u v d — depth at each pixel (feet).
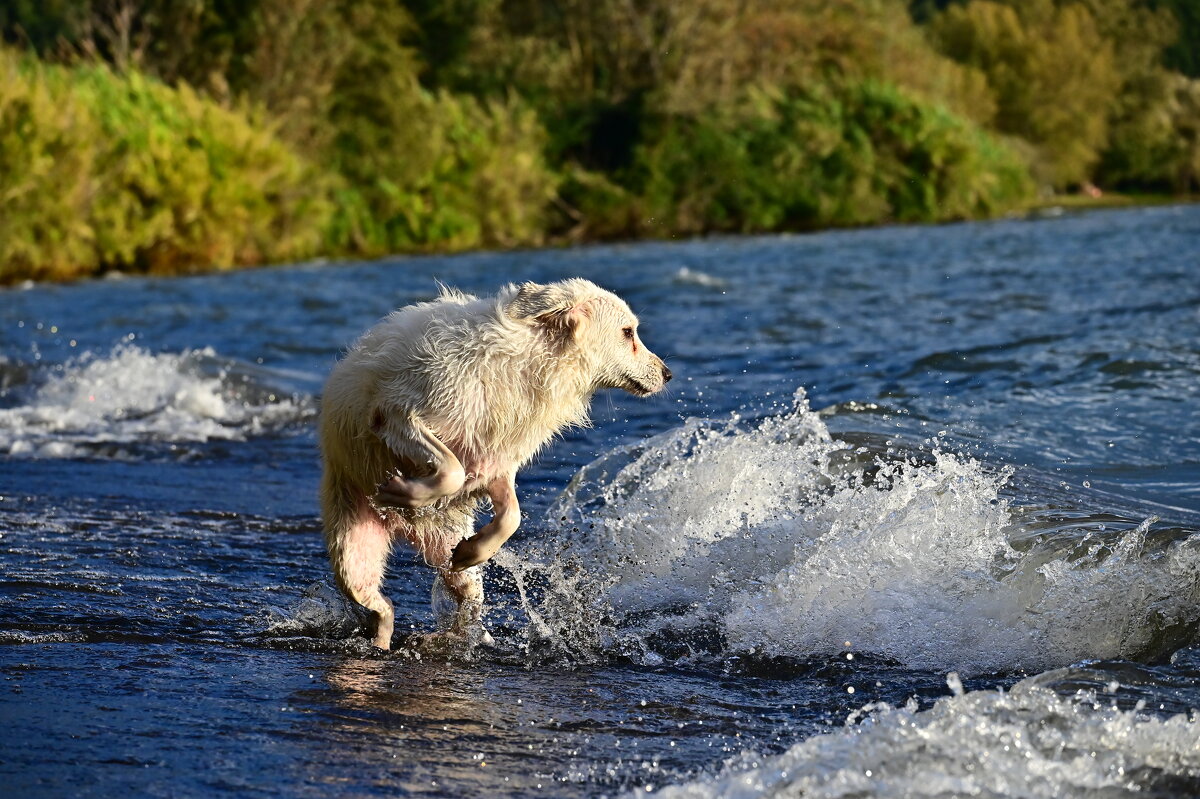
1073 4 268.82
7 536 25.98
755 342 51.11
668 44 165.17
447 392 18.92
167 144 111.45
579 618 21.01
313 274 99.60
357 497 20.13
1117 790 12.59
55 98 107.04
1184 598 18.03
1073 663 17.67
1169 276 67.36
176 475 33.32
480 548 19.53
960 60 234.58
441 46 178.50
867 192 157.48
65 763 14.08
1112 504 23.32
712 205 153.99
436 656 19.27
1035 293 62.75
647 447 29.55
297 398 44.14
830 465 25.38
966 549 20.02
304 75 146.20
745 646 19.20
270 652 19.08
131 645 19.07
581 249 128.47
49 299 80.18
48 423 40.52
